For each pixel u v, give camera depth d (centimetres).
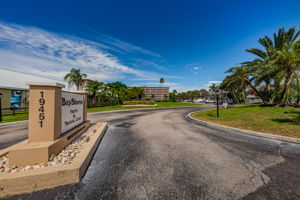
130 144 428
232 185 222
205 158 324
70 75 2508
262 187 217
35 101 291
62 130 357
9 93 1480
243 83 1878
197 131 608
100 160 313
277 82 1424
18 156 250
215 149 385
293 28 1502
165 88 11394
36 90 292
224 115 1079
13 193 198
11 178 198
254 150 376
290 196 197
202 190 210
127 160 313
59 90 330
